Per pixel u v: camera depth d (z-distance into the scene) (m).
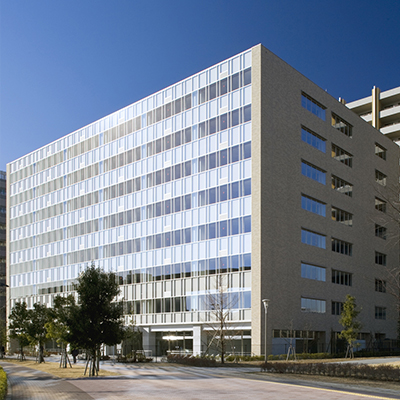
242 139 49.50
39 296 75.06
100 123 68.12
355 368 24.11
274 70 50.41
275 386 20.16
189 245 53.16
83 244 67.88
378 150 68.75
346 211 59.12
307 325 48.81
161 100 59.56
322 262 53.62
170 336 54.31
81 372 32.16
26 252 79.69
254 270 46.00
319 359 42.69
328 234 55.28
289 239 49.28
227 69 52.16
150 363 42.69
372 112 90.00
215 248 50.28
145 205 59.47
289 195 50.19
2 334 71.12
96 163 67.81
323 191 55.41
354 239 59.97
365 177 64.00
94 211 66.94
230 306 47.47
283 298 47.25
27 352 71.44
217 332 43.12
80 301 30.20
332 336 52.97
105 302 30.23
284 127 50.72
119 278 61.16
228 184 50.12
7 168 87.50
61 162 74.50
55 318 41.56
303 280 50.31
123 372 31.30
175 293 53.88
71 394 18.19
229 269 48.47
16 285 81.00
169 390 19.02
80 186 70.06
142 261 58.66
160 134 58.94
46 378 27.53
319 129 56.06
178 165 56.03
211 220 51.19
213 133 52.56
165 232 56.28
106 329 29.81
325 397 16.28
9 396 17.83
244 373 28.31
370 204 64.31
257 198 46.94
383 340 62.72
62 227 72.38
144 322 56.94
